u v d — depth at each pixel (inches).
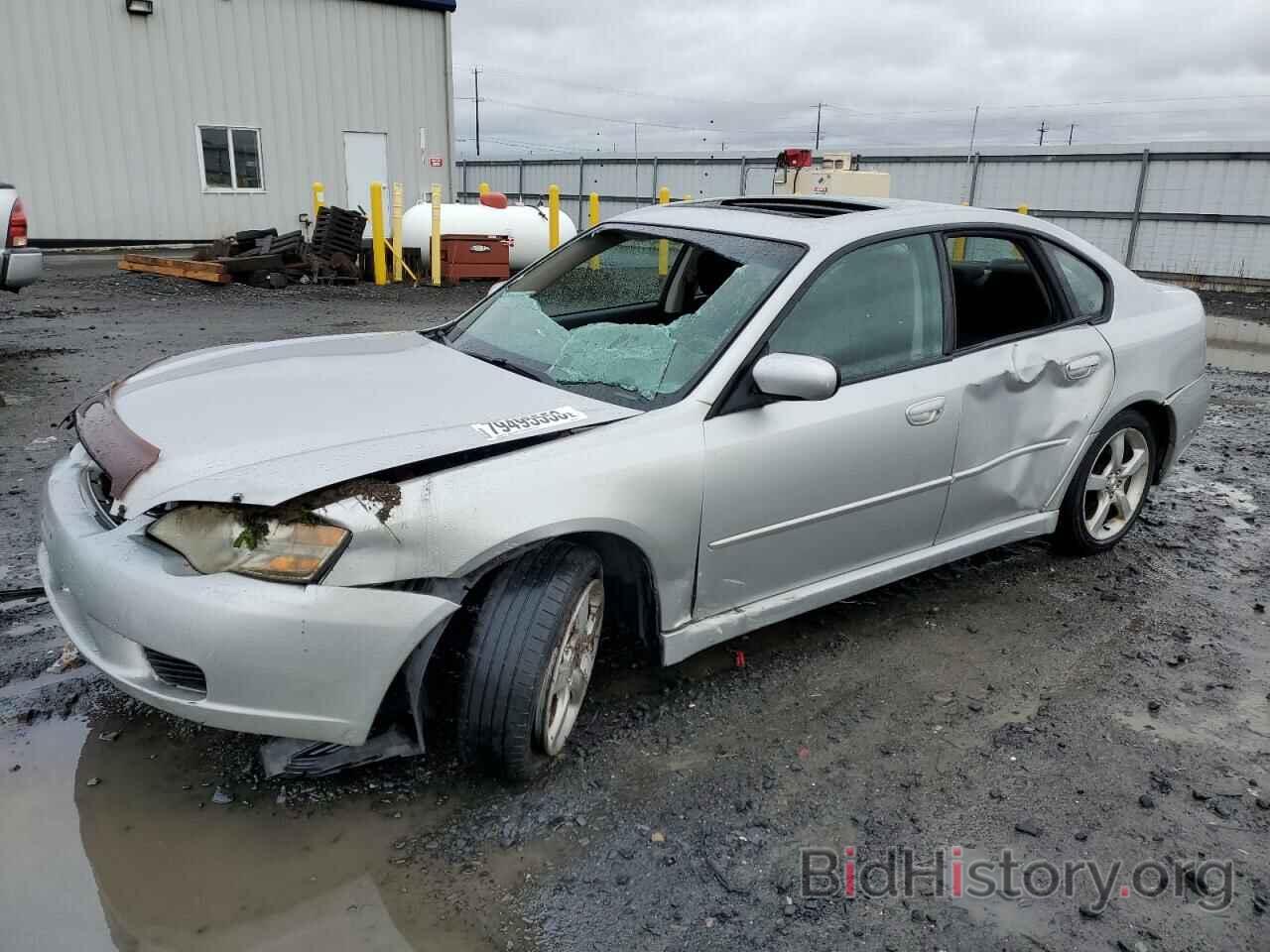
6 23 626.2
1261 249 733.3
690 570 117.5
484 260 624.4
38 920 86.8
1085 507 175.8
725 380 118.3
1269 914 93.7
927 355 139.3
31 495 186.4
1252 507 215.0
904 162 919.7
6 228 300.4
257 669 91.6
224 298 496.7
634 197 1127.6
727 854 99.1
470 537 97.6
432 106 818.2
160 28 678.5
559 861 96.9
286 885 92.4
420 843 98.7
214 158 721.6
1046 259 161.2
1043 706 129.5
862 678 134.9
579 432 109.8
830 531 130.5
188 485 94.6
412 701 99.4
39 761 109.0
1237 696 133.9
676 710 124.6
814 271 127.6
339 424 105.8
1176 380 175.5
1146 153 770.2
